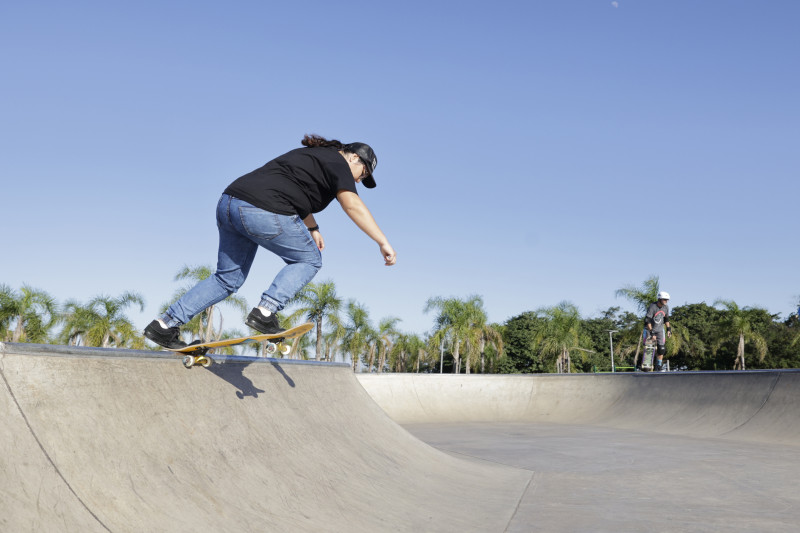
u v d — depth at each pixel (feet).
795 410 31.63
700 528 12.19
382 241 10.01
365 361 130.93
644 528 12.16
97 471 7.13
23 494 5.99
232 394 11.48
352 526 10.28
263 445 11.14
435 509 12.93
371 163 10.96
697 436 33.58
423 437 35.58
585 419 47.60
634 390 46.93
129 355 8.90
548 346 130.11
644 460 23.54
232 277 10.36
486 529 11.81
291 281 10.03
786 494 16.12
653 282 99.50
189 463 8.79
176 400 9.55
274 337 9.89
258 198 9.47
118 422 8.02
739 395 36.22
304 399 15.02
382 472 14.58
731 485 17.58
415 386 57.21
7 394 6.57
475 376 58.13
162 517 7.41
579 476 19.57
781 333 151.23
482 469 19.83
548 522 12.62
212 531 7.83
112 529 6.64
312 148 10.25
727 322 116.37
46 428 6.84
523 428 42.16
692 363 167.32
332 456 13.48
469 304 124.57
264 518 8.99
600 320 237.25
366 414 19.60
